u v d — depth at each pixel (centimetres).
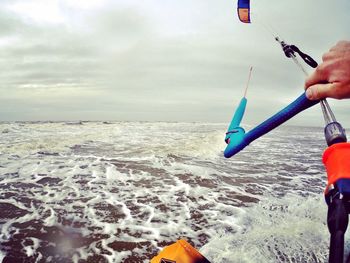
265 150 1368
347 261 60
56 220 496
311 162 1075
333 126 74
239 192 668
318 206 563
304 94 84
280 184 743
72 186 686
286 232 445
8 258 379
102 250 404
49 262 373
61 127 2320
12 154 1043
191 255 314
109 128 2406
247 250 396
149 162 968
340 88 67
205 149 1254
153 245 419
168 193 651
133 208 557
